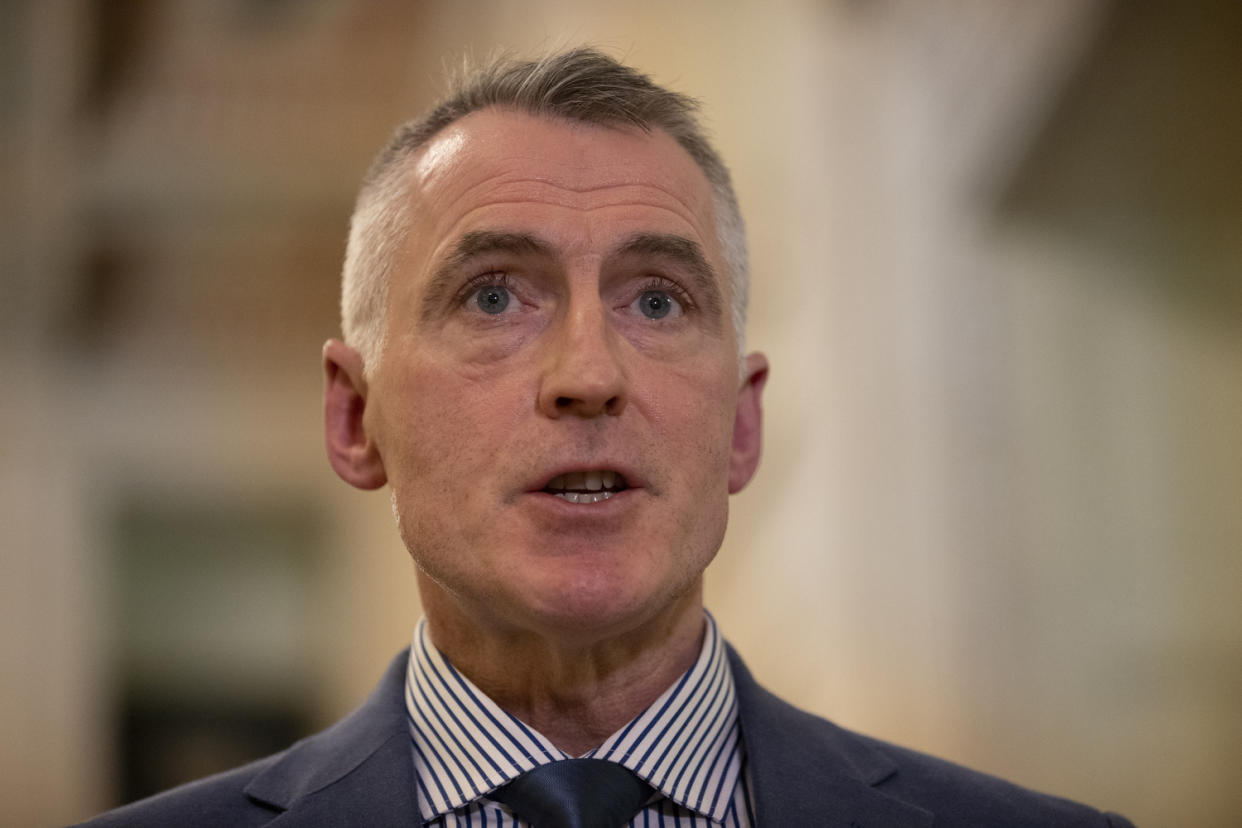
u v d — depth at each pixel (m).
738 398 3.30
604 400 2.69
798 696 11.52
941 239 11.71
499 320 2.86
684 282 2.94
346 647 13.95
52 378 13.59
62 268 13.52
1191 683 10.05
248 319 13.95
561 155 2.93
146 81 13.43
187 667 13.77
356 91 13.62
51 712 13.22
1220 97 9.02
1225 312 10.13
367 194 3.29
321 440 14.16
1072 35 8.71
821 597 11.78
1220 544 10.12
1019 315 11.23
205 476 13.91
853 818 2.89
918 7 12.12
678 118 3.16
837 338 12.25
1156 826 9.77
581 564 2.66
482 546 2.72
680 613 3.01
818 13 12.65
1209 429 10.24
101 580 13.60
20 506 13.39
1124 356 10.69
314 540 14.14
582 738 3.00
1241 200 9.95
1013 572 11.00
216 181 13.61
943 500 11.48
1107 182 10.28
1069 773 10.25
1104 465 10.72
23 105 13.28
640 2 12.71
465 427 2.78
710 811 2.92
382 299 3.07
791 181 12.48
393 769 2.92
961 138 11.11
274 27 13.45
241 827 2.93
